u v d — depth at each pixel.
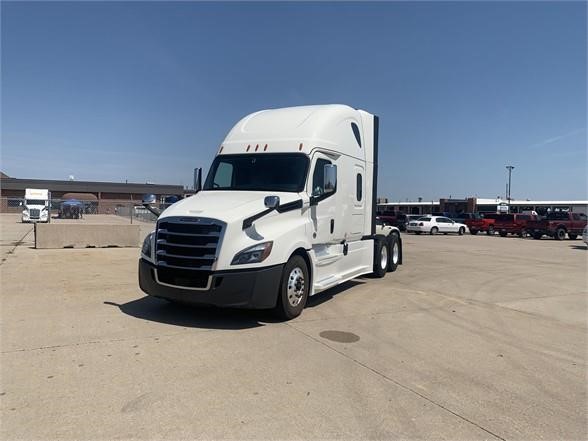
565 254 20.36
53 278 10.34
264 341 6.00
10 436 3.47
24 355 5.21
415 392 4.51
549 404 4.33
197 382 4.57
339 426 3.77
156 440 3.47
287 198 7.28
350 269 9.85
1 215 59.41
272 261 6.64
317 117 8.44
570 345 6.29
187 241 6.57
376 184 11.02
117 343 5.72
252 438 3.54
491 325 7.26
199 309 7.61
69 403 4.04
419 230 38.16
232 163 8.28
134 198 83.19
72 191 78.44
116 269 11.86
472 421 3.94
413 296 9.48
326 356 5.48
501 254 19.78
